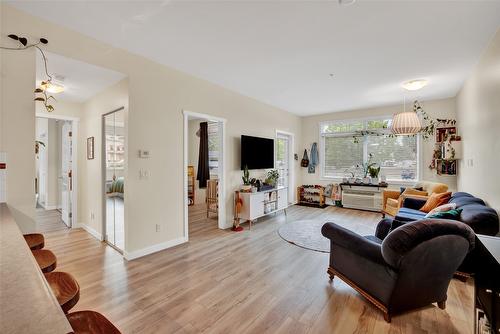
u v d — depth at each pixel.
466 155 3.94
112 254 3.12
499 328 1.33
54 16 2.23
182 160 3.56
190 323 1.81
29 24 2.19
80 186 4.29
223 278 2.50
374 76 3.75
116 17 2.25
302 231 4.12
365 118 5.97
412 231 1.62
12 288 0.72
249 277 2.53
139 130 3.03
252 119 5.00
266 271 2.67
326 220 4.89
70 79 3.06
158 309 1.98
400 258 1.63
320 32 2.50
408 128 3.96
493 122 2.68
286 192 5.48
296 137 6.72
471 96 3.57
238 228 4.22
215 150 6.65
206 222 4.76
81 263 2.85
